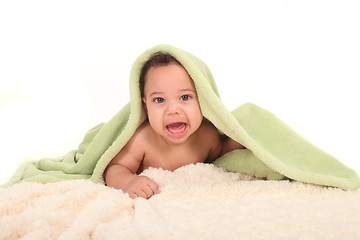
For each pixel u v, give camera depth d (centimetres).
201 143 127
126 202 87
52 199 88
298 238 69
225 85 232
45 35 234
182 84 111
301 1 250
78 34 239
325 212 81
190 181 104
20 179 125
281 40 246
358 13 233
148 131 124
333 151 142
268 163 104
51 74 225
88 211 80
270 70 231
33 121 193
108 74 231
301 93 210
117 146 114
